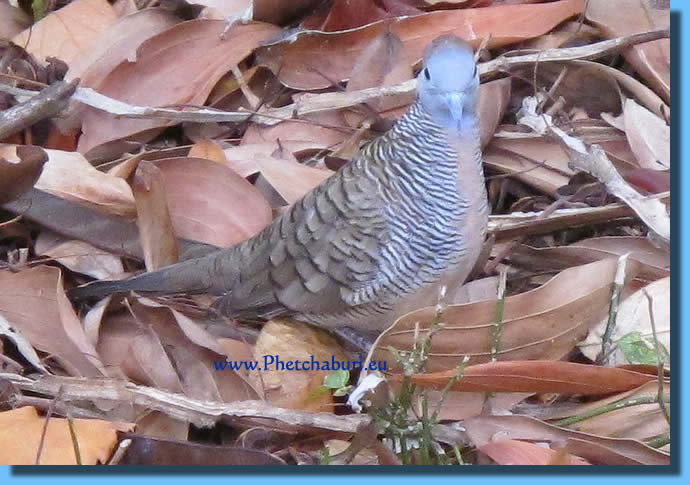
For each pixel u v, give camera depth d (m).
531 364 6.79
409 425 6.79
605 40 8.95
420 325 7.08
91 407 7.07
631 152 8.56
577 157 8.06
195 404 6.90
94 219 8.05
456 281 7.36
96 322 7.56
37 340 7.47
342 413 7.50
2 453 6.41
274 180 8.26
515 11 8.98
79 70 8.81
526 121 8.52
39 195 8.03
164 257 7.91
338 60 8.92
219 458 6.54
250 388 7.34
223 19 8.94
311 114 8.78
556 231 8.32
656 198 7.74
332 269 7.25
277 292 7.44
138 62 8.67
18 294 7.53
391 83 8.72
